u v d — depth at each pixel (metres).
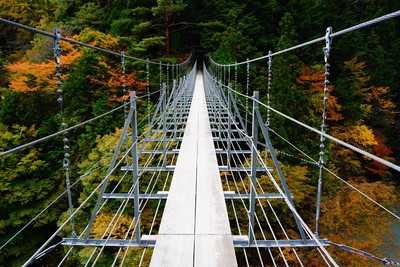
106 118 10.17
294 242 2.38
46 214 8.81
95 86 11.28
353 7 22.72
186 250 2.14
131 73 11.61
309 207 8.00
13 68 10.86
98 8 18.55
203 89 12.51
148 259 5.45
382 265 6.64
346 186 8.54
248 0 19.20
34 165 9.27
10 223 8.48
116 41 12.52
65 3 19.98
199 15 21.25
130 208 6.64
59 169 9.74
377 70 17.17
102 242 2.43
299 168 7.41
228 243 2.22
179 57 18.66
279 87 11.21
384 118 15.66
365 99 15.73
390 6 20.94
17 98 10.80
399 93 17.34
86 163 7.62
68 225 7.04
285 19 15.55
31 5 19.84
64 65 11.66
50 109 11.33
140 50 13.21
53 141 10.30
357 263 6.41
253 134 2.62
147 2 17.73
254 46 17.30
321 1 19.12
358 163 12.45
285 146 9.27
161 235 2.31
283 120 9.56
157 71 13.70
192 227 2.42
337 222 7.11
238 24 17.78
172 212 2.63
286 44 14.07
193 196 2.91
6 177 8.72
